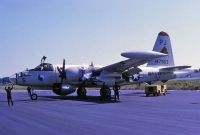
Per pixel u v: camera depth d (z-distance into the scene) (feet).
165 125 47.50
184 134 39.86
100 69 111.45
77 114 63.21
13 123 50.83
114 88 108.88
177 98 111.04
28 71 109.19
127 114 62.69
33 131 42.93
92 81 110.83
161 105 82.84
